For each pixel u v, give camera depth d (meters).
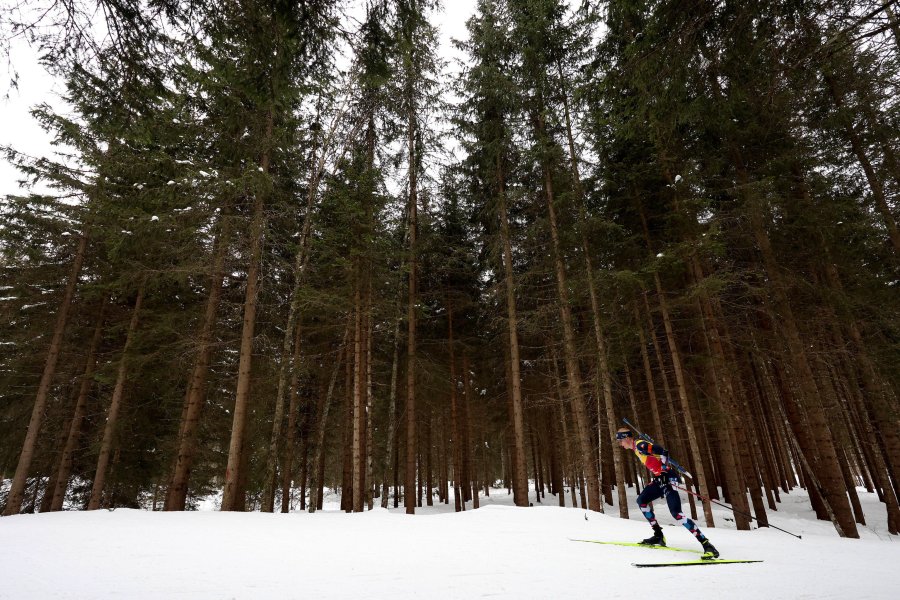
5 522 7.52
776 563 4.93
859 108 8.99
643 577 4.05
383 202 14.05
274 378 13.66
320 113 16.17
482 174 16.88
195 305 14.16
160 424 17.09
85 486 17.52
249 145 12.80
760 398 19.88
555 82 14.87
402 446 24.38
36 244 14.84
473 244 19.09
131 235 11.30
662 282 13.60
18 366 15.48
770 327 14.09
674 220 12.08
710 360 11.83
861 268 12.15
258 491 17.22
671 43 5.29
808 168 11.70
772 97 5.76
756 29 4.94
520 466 13.77
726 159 12.28
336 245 13.64
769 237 12.14
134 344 13.20
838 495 10.12
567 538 6.66
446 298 19.59
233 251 12.30
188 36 5.01
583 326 16.39
